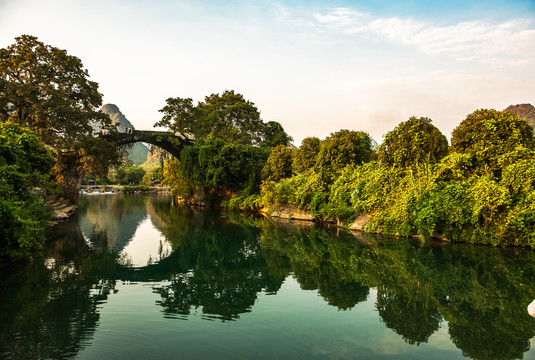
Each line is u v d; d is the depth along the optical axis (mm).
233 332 6605
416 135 20250
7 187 11289
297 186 30156
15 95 29328
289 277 10930
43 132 31875
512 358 5770
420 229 16484
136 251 15117
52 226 23250
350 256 14016
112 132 42688
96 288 9547
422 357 5727
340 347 6039
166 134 49812
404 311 7930
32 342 6051
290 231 21828
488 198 14867
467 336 6605
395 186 20078
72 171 38875
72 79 35406
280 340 6277
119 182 125562
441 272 11383
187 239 18766
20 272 11250
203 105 57812
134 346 5918
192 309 7930
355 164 26688
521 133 16781
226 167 40344
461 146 18344
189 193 52875
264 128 52719
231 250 15555
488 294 9211
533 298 8906
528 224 14508
